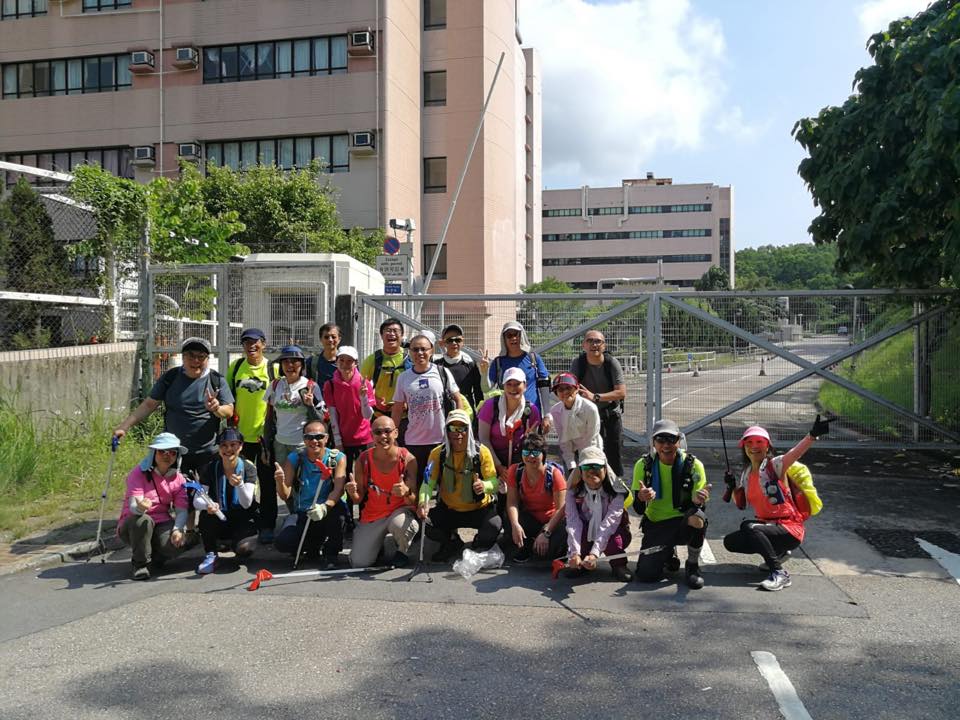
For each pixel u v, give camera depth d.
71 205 10.28
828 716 3.37
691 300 9.77
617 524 5.52
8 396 8.53
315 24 27.45
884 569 5.58
